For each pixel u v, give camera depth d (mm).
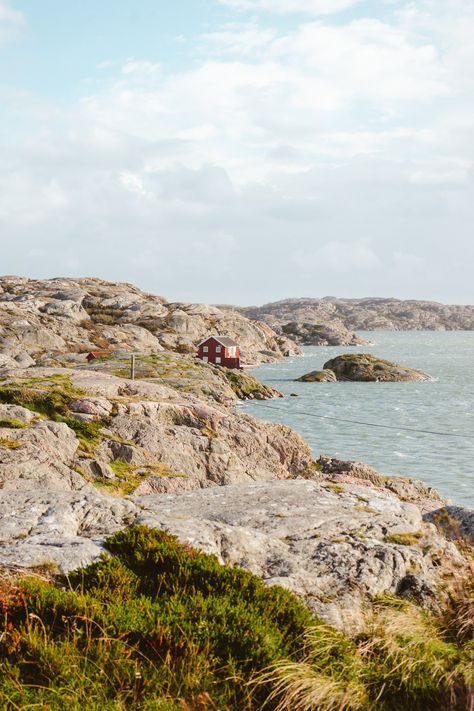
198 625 7320
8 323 133750
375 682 7445
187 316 181125
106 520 12023
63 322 149250
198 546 10414
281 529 12750
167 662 6820
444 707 7035
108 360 91250
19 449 24047
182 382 69625
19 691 6105
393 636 8562
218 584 8609
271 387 108875
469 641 8711
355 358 131375
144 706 6219
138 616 7469
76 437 30234
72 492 12812
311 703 6656
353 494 15906
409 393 106000
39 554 9312
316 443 63344
